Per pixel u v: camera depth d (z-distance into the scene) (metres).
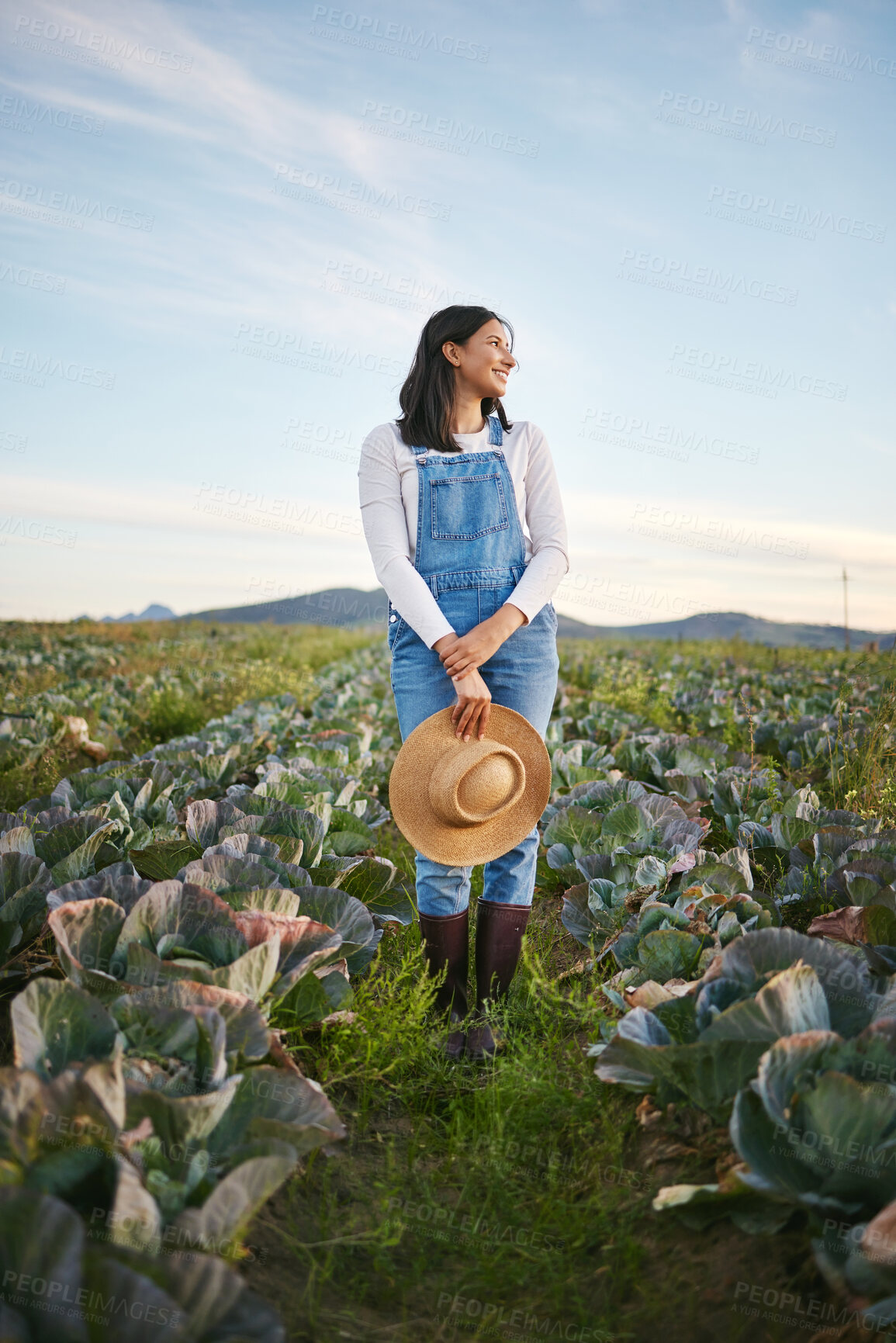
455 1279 1.88
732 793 4.77
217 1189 1.45
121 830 3.55
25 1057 1.71
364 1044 2.51
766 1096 1.74
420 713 2.72
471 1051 2.62
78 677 15.09
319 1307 1.75
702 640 23.50
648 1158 2.13
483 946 2.79
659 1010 2.20
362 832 4.03
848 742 5.58
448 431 2.73
